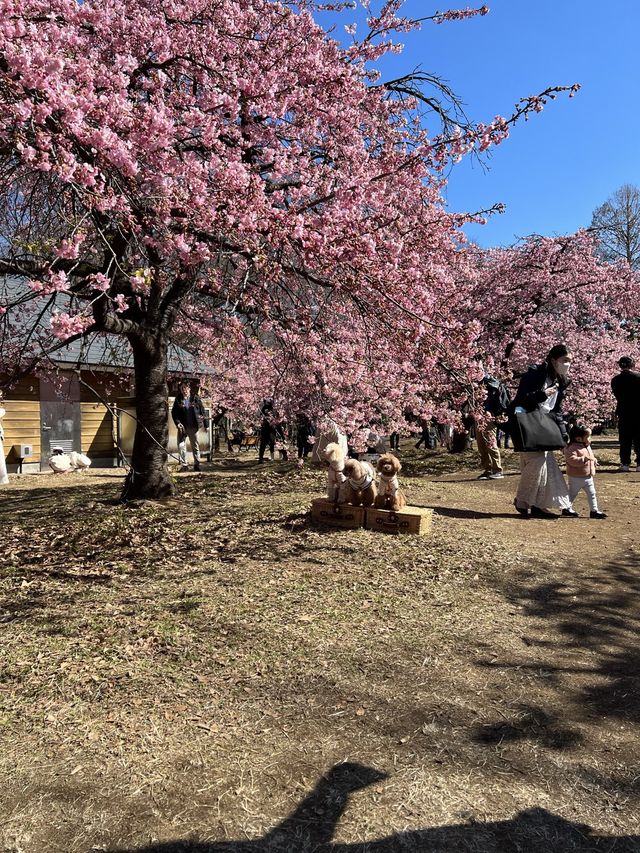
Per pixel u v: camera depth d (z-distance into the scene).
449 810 2.10
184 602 4.15
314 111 6.72
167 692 2.95
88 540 6.21
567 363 6.80
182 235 4.74
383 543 5.59
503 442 18.50
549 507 6.89
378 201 6.04
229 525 6.50
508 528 6.30
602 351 14.39
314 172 6.46
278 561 5.10
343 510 6.27
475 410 6.60
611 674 3.16
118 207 4.29
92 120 4.29
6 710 2.81
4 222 7.86
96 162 4.07
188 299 8.86
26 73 3.57
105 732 2.61
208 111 5.70
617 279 14.50
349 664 3.24
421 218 6.99
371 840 1.96
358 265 5.25
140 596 4.34
